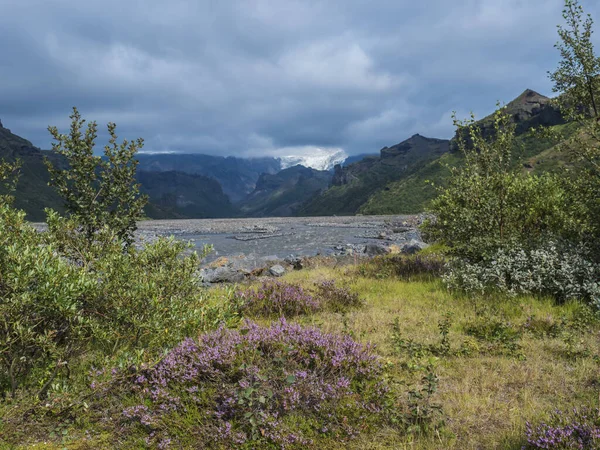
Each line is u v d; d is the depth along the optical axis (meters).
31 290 5.09
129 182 9.30
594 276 9.65
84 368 5.61
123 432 4.27
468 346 6.90
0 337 4.85
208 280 16.78
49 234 7.34
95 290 5.84
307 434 4.18
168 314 6.19
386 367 5.89
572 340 6.77
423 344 7.09
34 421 4.42
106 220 8.80
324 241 41.06
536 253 10.20
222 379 4.85
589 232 10.71
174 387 4.69
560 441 3.69
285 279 15.10
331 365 5.21
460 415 4.70
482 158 12.44
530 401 4.94
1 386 5.11
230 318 6.89
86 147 8.83
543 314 8.72
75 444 4.05
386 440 4.21
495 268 10.52
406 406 4.85
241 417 4.33
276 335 5.68
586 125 10.44
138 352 5.00
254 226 66.69
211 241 43.59
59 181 8.56
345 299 10.35
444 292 11.26
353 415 4.45
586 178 10.65
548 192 12.03
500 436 4.22
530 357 6.47
